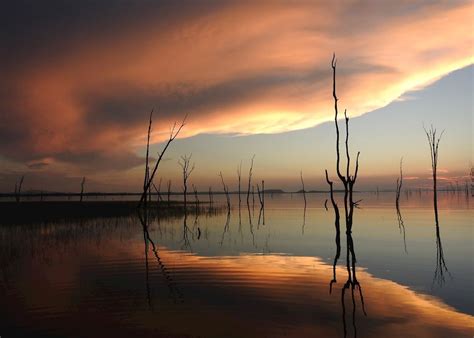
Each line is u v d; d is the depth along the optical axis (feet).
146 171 136.46
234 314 36.06
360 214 171.53
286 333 31.60
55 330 32.12
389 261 62.80
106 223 132.77
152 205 249.96
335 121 79.41
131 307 38.24
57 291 44.27
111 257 67.67
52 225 120.47
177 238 96.02
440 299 41.01
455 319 34.83
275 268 57.52
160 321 34.22
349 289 44.98
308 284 47.55
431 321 34.40
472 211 177.88
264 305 38.78
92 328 32.65
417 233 98.63
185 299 40.93
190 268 57.67
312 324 33.63
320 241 88.74
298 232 107.96
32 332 31.71
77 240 89.20
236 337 30.73
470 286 46.34
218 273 54.08
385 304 39.29
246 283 47.98
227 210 228.22
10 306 38.78
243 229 118.42
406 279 50.06
